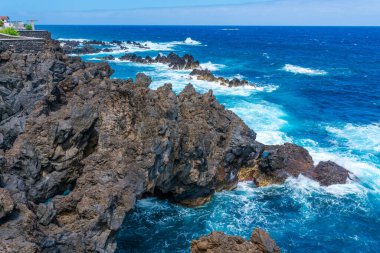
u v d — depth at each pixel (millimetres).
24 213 17203
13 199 17297
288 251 25344
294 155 35719
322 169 34625
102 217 19438
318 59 126500
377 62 121312
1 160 21219
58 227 19000
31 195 22594
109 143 24547
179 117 27828
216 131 31188
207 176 28453
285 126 47375
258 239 18859
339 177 33875
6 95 27969
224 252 18438
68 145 25000
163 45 165250
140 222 27297
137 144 24031
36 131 24000
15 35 45219
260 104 56719
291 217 28984
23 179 22531
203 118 30312
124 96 25547
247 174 33844
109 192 20312
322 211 29953
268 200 31094
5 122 26219
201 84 68875
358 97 66875
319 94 68188
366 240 26719
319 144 42062
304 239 26594
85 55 109938
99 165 23281
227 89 66500
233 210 29422
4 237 15859
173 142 25438
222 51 143125
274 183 33312
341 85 77500
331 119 52531
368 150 40781
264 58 123750
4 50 32031
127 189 21875
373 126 49656
